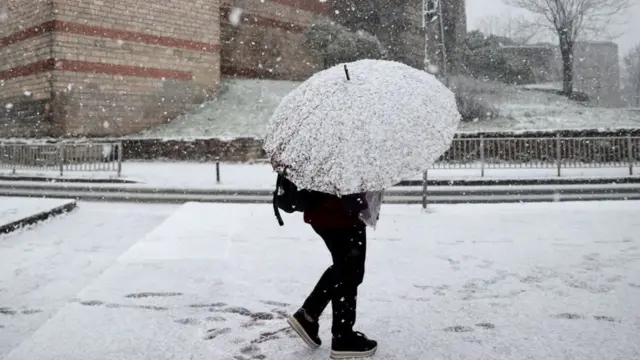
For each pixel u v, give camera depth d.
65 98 20.89
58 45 20.73
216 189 12.41
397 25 32.56
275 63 30.41
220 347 2.70
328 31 26.56
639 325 2.87
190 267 4.25
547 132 17.50
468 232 5.60
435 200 10.45
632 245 4.82
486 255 4.58
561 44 29.72
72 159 16.59
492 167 15.34
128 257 4.57
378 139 2.07
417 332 2.86
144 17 23.31
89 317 3.13
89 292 3.62
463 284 3.74
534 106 26.16
